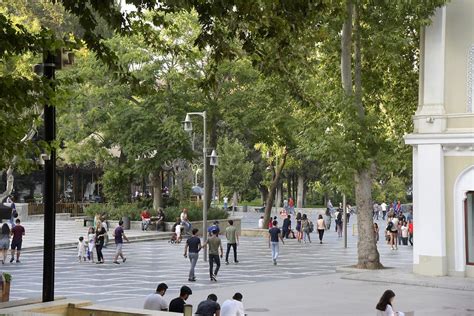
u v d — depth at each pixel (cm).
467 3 2508
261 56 1413
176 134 4391
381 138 2692
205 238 3203
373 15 2638
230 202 9262
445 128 2502
